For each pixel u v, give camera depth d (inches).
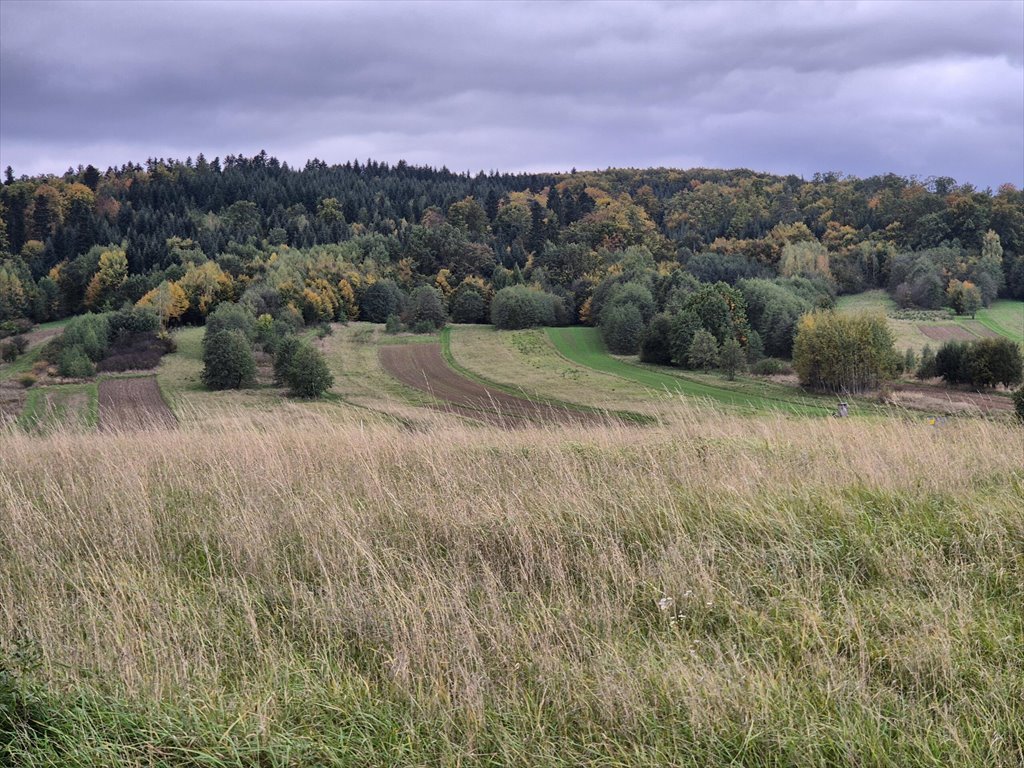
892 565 200.2
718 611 185.2
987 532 213.2
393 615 179.5
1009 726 136.1
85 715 138.4
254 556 219.5
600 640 172.9
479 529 233.0
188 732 135.5
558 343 3184.1
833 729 135.0
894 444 314.2
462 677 154.8
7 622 179.6
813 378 1625.2
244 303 3506.4
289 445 353.4
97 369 2618.1
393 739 137.6
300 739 134.2
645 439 349.7
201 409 488.7
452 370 2559.1
